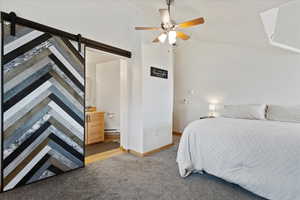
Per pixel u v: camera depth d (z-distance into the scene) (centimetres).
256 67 384
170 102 395
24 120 210
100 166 272
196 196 192
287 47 316
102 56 413
